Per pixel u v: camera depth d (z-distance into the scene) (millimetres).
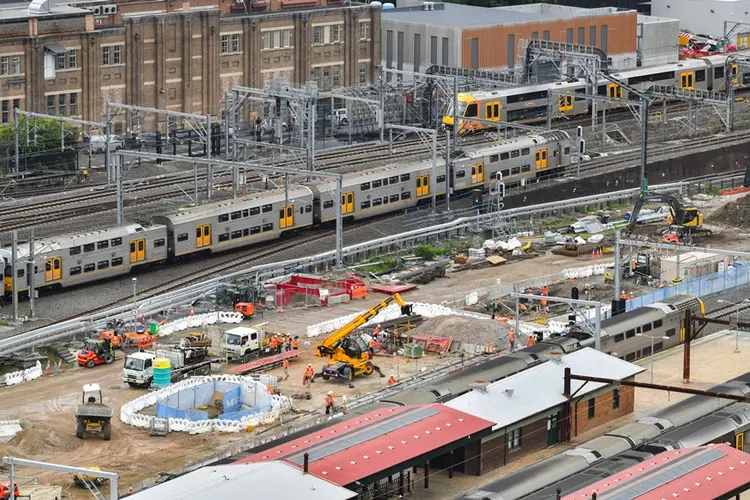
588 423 192375
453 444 172250
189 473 158875
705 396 190125
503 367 197250
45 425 186625
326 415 194875
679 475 162500
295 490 154375
